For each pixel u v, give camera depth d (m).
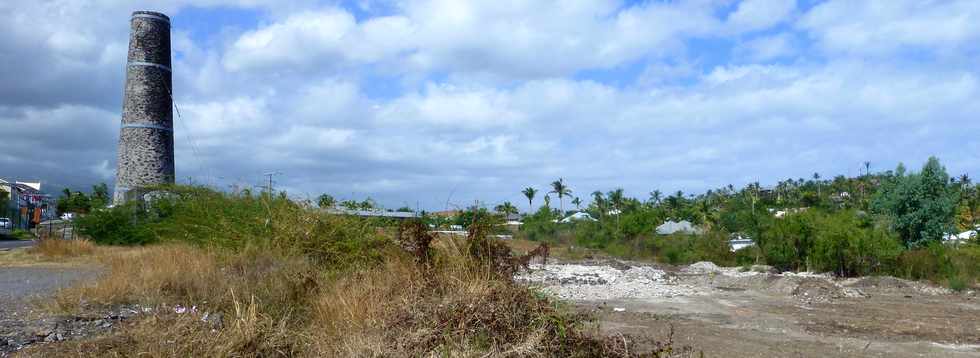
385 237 11.95
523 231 25.83
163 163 31.39
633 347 7.04
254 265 11.57
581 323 7.14
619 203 77.69
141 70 31.08
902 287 19.52
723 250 31.25
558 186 84.94
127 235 22.70
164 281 9.91
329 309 7.81
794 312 13.88
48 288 10.41
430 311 6.66
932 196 31.38
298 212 13.44
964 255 23.53
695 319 12.62
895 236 25.27
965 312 14.12
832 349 9.77
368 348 6.20
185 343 6.28
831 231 24.64
